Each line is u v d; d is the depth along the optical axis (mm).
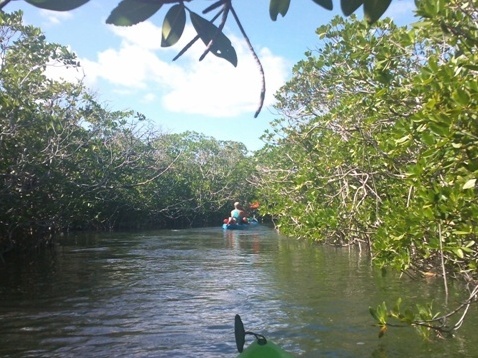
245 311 8008
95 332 6910
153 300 8922
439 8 5008
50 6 1002
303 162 14836
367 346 6074
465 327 6594
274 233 26953
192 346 6289
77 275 11852
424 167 5250
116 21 1123
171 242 21297
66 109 15805
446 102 4652
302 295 9125
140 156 20297
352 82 9492
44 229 17469
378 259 6852
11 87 12656
